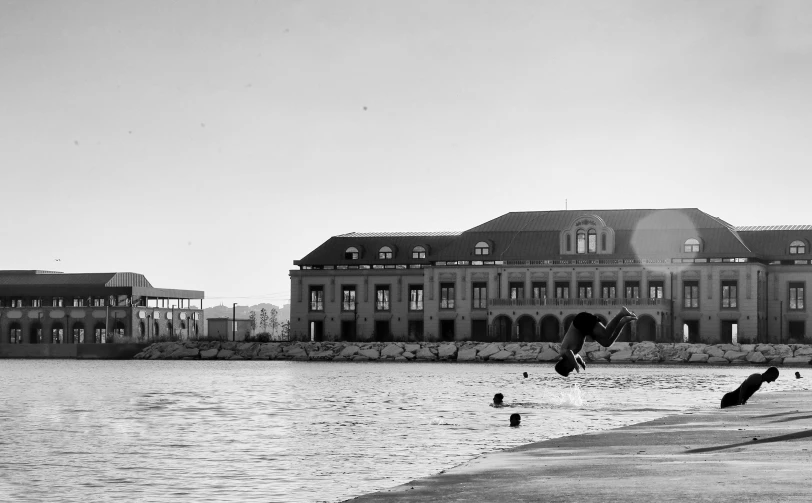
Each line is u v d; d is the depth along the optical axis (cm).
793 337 17250
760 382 4791
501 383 8750
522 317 17425
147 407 6153
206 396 7188
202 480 3117
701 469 2345
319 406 6091
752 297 16725
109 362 16362
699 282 16962
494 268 17900
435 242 19025
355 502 2152
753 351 14988
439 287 18188
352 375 10725
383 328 18800
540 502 2005
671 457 2656
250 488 2952
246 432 4531
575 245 17638
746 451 2691
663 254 17188
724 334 16875
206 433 4519
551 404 5897
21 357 18838
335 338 18488
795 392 6000
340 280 19000
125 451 3862
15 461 3584
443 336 18175
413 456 3547
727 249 16938
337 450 3772
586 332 2467
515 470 2562
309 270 19125
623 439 3259
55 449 3944
